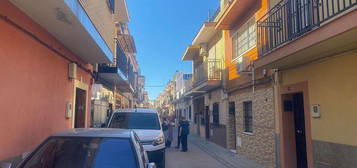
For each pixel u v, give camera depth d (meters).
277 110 9.74
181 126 16.31
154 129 10.17
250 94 12.29
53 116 7.88
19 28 5.73
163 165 9.38
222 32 17.02
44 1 5.33
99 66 13.96
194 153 15.38
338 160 6.73
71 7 5.74
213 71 17.06
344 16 5.25
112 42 11.94
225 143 16.23
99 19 8.83
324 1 7.06
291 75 8.93
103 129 5.10
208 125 22.09
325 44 6.11
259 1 11.16
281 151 9.48
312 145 7.77
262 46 9.73
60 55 8.34
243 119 13.27
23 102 6.04
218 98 17.94
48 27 6.90
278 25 9.09
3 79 5.22
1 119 5.18
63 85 8.73
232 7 12.28
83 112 11.58
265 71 10.52
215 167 11.36
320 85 7.42
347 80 6.43
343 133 6.56
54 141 4.43
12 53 5.53
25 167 4.05
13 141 5.62
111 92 19.89
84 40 8.05
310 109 7.85
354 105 6.22
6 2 5.22
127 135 4.60
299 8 7.54
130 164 4.08
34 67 6.57
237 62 13.80
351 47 6.27
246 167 10.94
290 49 7.12
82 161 4.06
